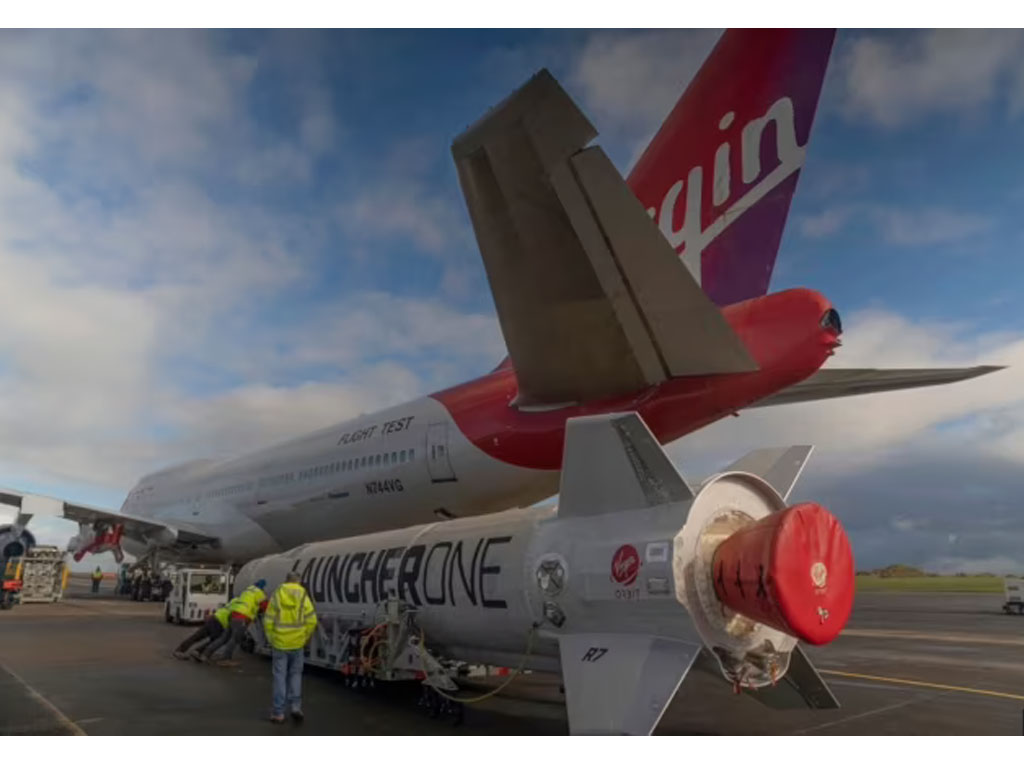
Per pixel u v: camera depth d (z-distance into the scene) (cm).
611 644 575
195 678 938
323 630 923
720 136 1090
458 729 660
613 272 707
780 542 490
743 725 675
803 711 741
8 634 1453
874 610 2970
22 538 2141
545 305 775
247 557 2161
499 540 699
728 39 1084
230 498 2142
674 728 662
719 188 1083
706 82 1114
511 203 688
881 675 1026
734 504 582
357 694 836
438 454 1370
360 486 1568
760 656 564
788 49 1016
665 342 783
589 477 615
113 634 1457
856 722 691
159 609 2214
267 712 730
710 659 553
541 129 612
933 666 1127
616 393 978
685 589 531
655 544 545
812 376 1029
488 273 765
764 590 493
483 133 648
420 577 767
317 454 1744
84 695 814
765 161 1031
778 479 625
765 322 936
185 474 2622
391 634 782
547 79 582
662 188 1168
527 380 943
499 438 1255
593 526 610
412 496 1454
